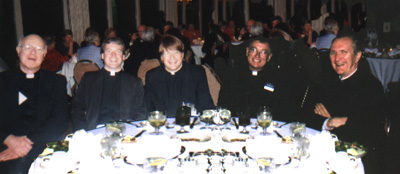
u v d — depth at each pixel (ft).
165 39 8.95
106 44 8.67
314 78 10.45
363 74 9.54
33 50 8.12
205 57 20.92
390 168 8.62
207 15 31.55
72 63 15.15
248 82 10.12
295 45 11.89
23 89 8.26
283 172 4.63
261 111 6.45
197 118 7.32
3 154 7.51
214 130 6.54
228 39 20.84
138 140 5.82
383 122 9.20
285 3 31.37
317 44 14.64
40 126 8.26
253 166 4.73
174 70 9.12
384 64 13.97
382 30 16.40
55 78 8.46
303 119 9.82
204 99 9.09
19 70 8.29
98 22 24.53
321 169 4.72
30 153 7.79
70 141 4.94
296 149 5.15
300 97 10.55
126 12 26.73
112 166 4.77
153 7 28.12
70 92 15.25
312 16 33.22
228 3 31.73
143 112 8.82
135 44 15.33
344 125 9.00
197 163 4.82
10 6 19.80
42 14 21.31
